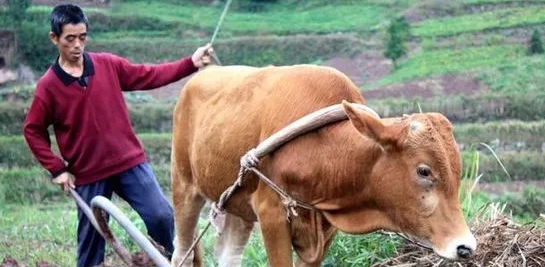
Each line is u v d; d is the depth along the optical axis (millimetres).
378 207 4316
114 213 5047
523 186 16906
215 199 5320
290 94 4730
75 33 5746
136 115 20766
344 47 24094
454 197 4051
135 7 26281
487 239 5184
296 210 4625
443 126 4098
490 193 15938
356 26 25109
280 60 23906
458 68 22062
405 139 4070
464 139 18891
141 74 6016
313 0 26797
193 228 5895
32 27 23516
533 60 21906
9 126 20359
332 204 4484
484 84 21234
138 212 6023
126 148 5992
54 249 9234
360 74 22812
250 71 5293
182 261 5367
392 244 5793
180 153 5715
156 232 6039
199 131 5340
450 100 20469
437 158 4012
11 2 23484
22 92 21547
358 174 4312
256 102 4898
